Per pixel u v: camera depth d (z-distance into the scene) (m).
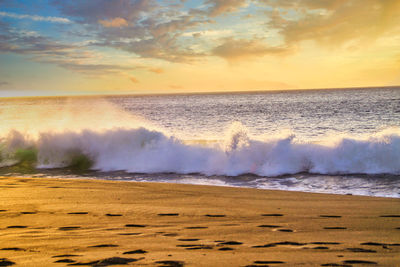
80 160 11.75
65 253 3.12
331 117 33.22
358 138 10.41
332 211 5.20
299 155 10.17
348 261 2.82
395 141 9.92
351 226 4.25
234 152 10.65
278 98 105.56
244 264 2.72
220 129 25.95
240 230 4.05
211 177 9.48
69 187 7.42
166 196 6.48
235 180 9.04
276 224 4.38
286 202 5.93
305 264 2.73
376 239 3.63
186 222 4.49
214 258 2.89
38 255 3.07
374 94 102.94
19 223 4.46
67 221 4.56
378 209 5.31
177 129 26.27
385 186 7.80
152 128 13.42
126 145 12.00
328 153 10.03
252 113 43.25
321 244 3.41
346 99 74.31
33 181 8.25
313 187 7.99
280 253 3.07
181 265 2.69
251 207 5.51
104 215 4.91
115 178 9.64
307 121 30.20
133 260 2.85
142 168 10.76
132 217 4.79
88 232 3.98
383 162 9.55
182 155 11.12
